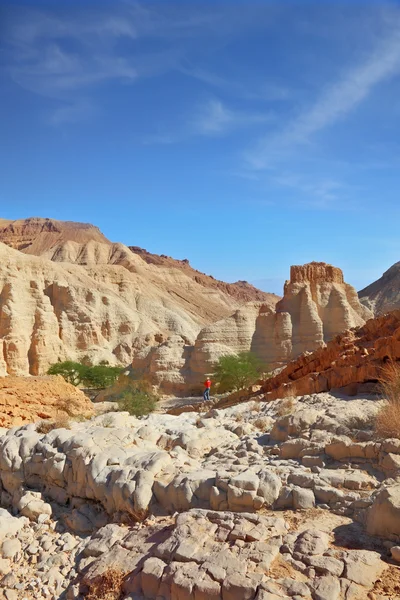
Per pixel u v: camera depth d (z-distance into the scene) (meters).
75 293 95.00
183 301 164.25
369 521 6.10
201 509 7.02
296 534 6.07
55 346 80.62
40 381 22.61
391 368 12.34
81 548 7.83
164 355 57.19
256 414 13.14
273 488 7.20
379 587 5.04
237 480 7.30
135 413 25.80
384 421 8.58
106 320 95.50
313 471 7.80
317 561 5.42
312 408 11.73
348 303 67.75
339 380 14.27
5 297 78.56
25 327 78.94
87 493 9.02
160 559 6.16
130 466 8.77
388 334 15.90
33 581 7.31
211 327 61.22
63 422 12.28
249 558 5.64
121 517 8.14
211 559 5.75
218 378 50.34
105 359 85.81
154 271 184.88
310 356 18.69
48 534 8.73
